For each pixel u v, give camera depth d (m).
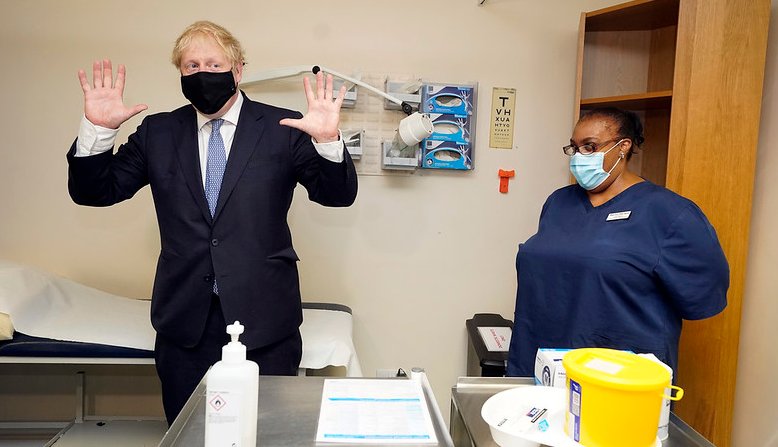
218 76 1.36
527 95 2.41
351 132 2.26
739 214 1.75
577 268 1.47
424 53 2.34
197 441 0.80
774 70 1.78
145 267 2.29
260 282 1.44
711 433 1.80
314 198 1.52
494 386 1.04
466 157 2.35
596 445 0.74
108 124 1.35
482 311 2.47
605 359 0.80
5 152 2.19
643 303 1.39
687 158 1.74
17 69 2.17
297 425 0.85
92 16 2.18
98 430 2.00
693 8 1.75
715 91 1.72
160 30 2.21
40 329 1.65
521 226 2.46
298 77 2.27
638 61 2.40
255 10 2.25
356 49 2.30
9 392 2.27
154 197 1.48
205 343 1.48
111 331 1.70
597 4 2.40
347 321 2.02
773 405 1.71
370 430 0.84
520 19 2.38
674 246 1.36
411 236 2.40
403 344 2.45
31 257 2.23
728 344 1.78
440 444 0.80
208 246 1.42
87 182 1.39
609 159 1.49
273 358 1.50
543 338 1.57
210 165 1.46
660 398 0.73
